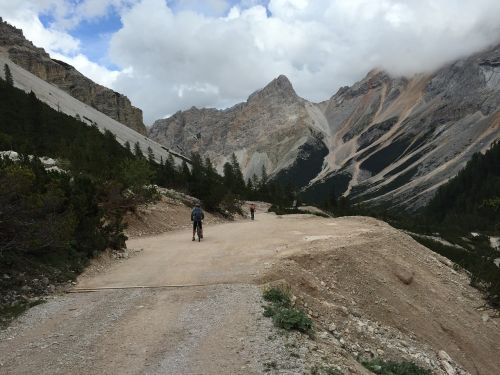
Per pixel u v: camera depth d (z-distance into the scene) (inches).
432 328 532.7
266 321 318.3
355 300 513.7
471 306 631.2
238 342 279.6
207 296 391.9
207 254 609.6
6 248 407.5
